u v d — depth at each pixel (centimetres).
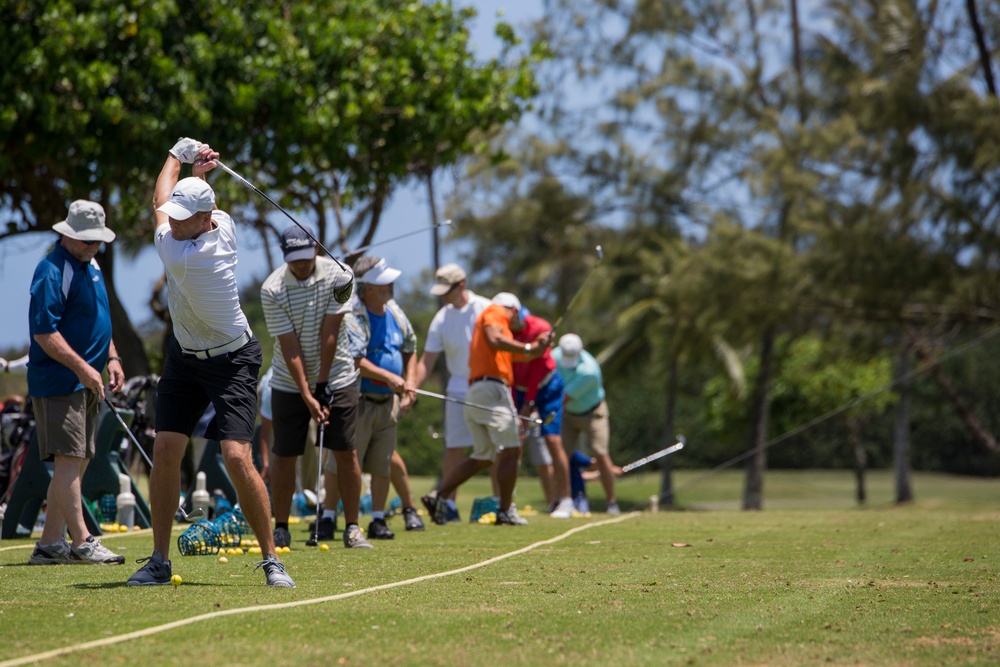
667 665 671
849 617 851
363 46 3162
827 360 4294
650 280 5294
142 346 3117
